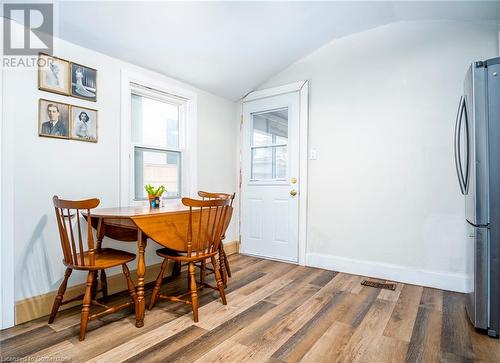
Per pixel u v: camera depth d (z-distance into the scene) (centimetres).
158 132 284
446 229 243
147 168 271
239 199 369
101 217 182
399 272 262
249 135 362
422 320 187
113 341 161
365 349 154
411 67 260
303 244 317
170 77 286
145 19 210
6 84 176
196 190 314
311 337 167
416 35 259
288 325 180
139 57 247
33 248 188
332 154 302
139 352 151
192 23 225
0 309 172
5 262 175
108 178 233
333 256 299
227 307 207
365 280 267
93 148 222
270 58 304
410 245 258
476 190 170
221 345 158
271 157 347
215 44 257
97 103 225
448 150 243
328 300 220
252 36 260
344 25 271
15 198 180
